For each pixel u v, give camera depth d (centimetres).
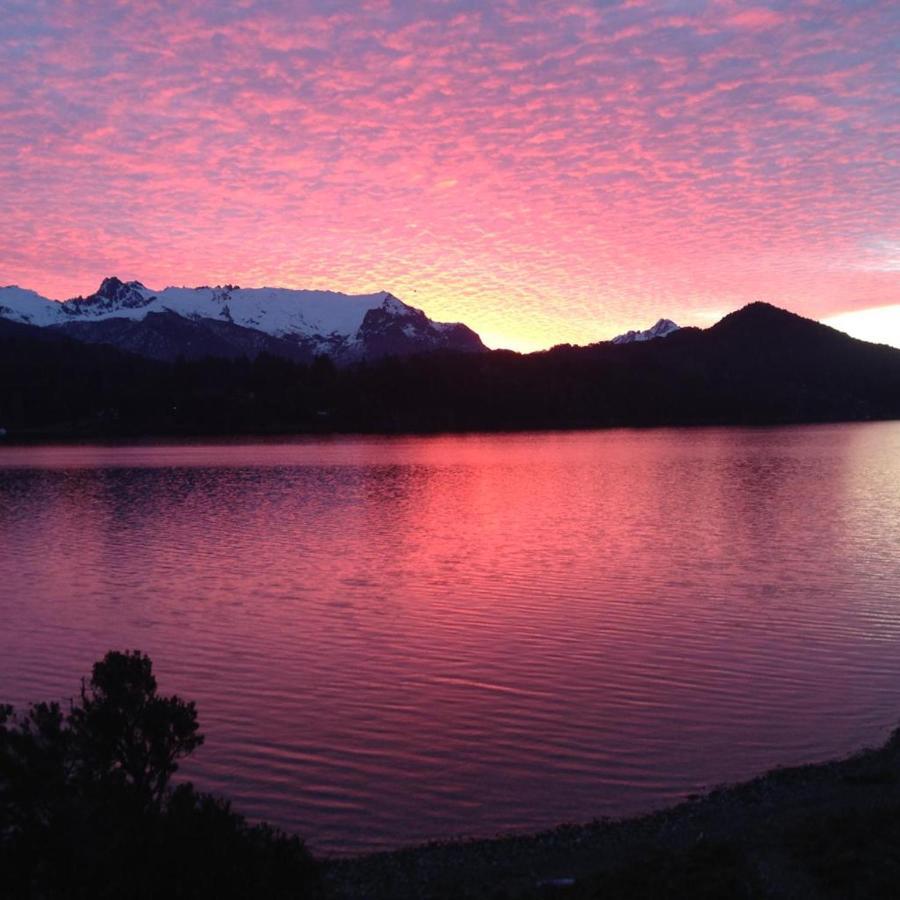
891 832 1131
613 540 4172
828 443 14988
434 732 1725
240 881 843
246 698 1945
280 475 9244
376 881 1128
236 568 3606
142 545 4334
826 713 1784
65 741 987
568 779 1504
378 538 4403
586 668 2117
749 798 1370
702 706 1841
